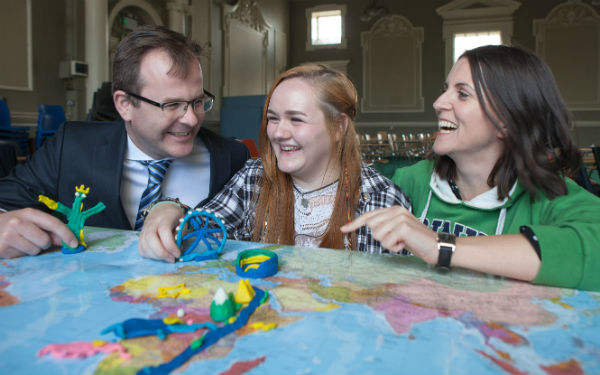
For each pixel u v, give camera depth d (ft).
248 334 1.61
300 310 1.83
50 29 19.24
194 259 2.60
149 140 4.01
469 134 3.04
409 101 38.17
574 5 34.30
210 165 4.51
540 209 3.01
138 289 2.09
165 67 3.66
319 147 3.51
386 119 38.78
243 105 24.72
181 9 25.63
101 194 4.18
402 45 37.99
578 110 34.83
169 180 4.60
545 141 2.95
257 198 4.02
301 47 40.78
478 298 1.97
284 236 3.80
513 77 2.86
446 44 36.91
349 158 3.71
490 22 35.88
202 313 1.80
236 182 4.21
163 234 2.56
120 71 3.81
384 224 2.36
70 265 2.48
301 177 3.76
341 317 1.76
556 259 2.13
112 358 1.45
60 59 19.76
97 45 19.76
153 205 3.19
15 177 4.35
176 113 3.84
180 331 1.62
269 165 3.82
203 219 3.26
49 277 2.26
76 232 2.79
